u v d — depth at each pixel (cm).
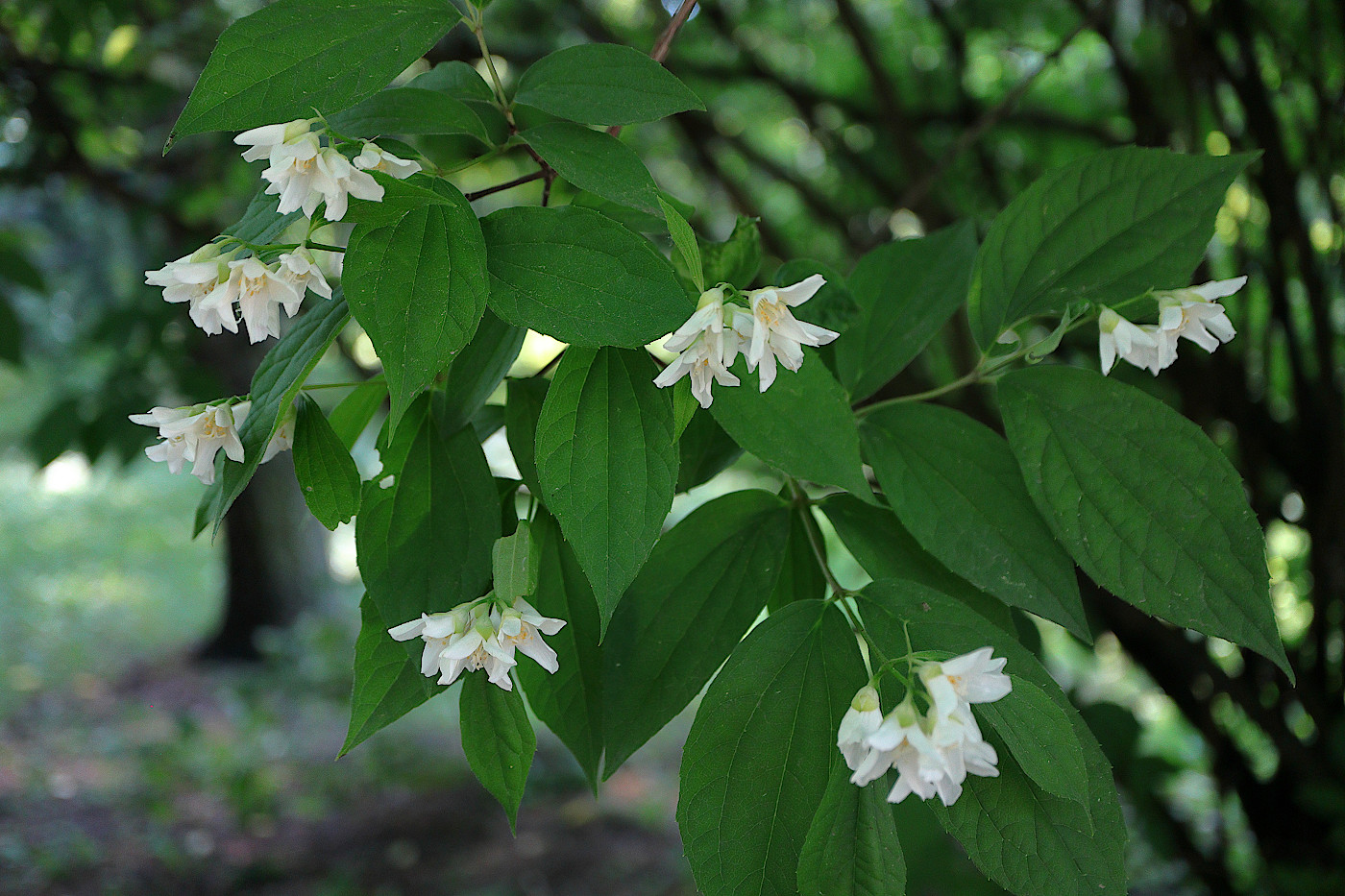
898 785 48
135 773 292
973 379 56
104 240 379
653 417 49
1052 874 50
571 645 55
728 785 51
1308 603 101
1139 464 53
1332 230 90
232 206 189
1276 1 98
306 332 52
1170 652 97
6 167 150
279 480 400
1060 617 53
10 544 551
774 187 208
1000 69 159
